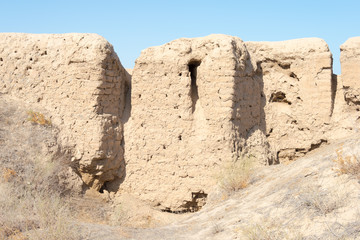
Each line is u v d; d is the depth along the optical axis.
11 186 11.20
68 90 14.26
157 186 14.39
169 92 14.59
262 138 15.35
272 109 16.05
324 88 15.38
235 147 14.16
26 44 14.88
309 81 15.58
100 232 8.86
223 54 14.15
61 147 13.68
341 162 8.03
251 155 14.73
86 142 13.88
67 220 8.90
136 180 14.59
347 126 15.02
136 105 14.83
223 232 8.56
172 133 14.47
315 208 7.48
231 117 14.07
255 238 7.37
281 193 9.18
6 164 12.10
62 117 14.20
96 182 14.25
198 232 9.10
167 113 14.57
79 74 14.16
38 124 13.70
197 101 15.00
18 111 14.02
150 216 13.76
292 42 15.95
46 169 12.46
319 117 15.41
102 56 14.15
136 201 14.43
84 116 14.00
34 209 9.46
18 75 14.70
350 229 6.33
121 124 14.91
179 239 8.70
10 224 8.58
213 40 14.52
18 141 13.04
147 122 14.70
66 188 13.20
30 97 14.52
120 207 12.98
